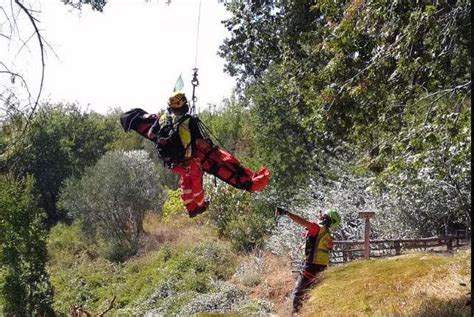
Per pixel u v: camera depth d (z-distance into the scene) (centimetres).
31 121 945
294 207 1666
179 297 1530
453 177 1050
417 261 841
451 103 738
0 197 1644
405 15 748
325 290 852
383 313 679
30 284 1689
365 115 857
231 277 1631
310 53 1105
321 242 914
